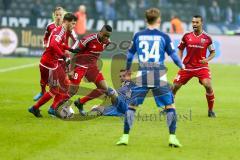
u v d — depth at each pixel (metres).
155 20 25.83
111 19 87.38
